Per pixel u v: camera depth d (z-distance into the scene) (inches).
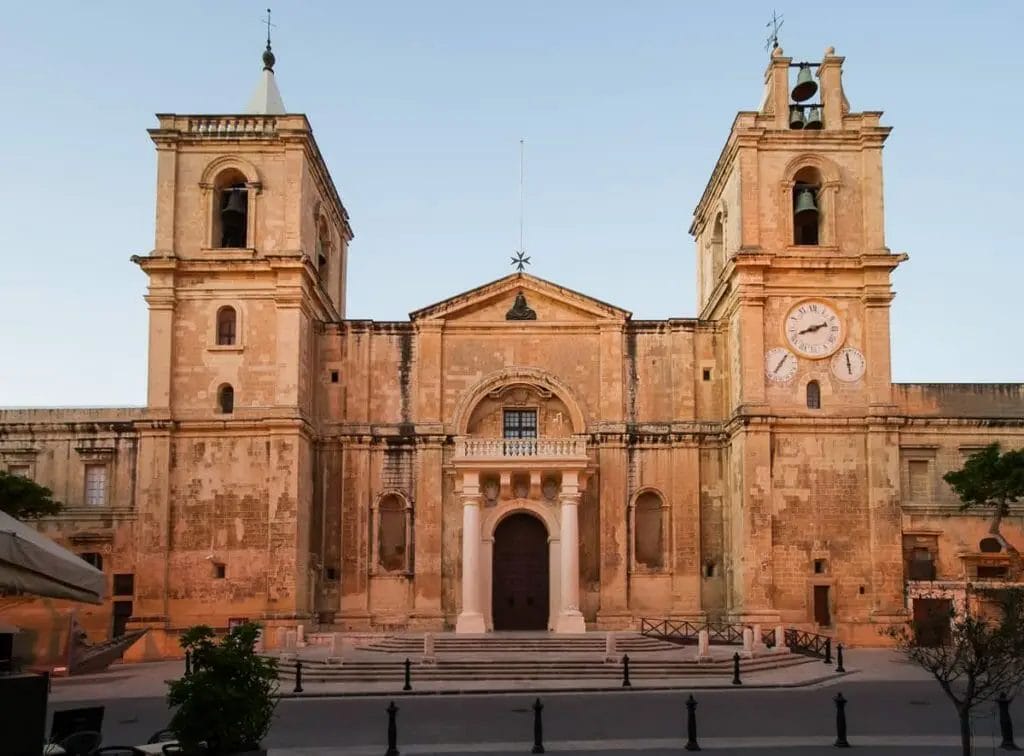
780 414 1929.1
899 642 1114.1
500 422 2134.6
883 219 1993.1
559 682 1384.1
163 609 1892.2
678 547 2046.0
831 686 1384.1
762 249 1985.7
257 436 1948.8
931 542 1973.4
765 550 1878.7
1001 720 915.4
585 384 2122.3
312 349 2095.2
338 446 2092.8
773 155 2023.9
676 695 1288.1
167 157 2031.3
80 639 1700.3
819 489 1916.8
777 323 1971.0
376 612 2036.2
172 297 1987.0
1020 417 2039.9
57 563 656.4
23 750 647.8
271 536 1899.6
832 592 1887.3
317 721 1085.8
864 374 1958.7
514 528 2062.0
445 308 2134.6
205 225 2016.5
